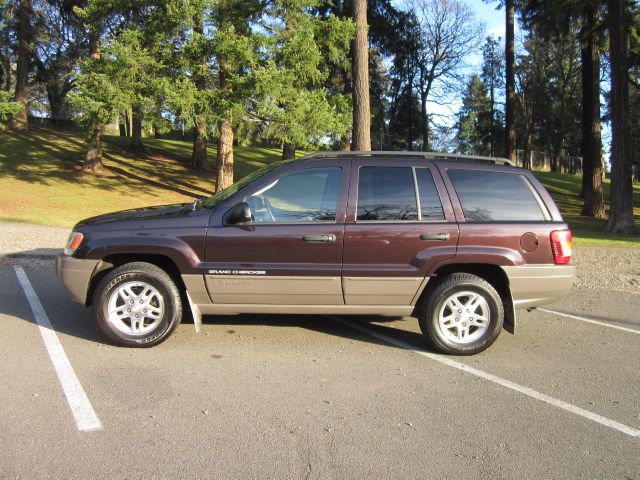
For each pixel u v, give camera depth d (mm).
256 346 5289
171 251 5020
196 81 17203
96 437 3441
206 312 5250
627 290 8758
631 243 15234
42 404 3869
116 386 4223
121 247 5023
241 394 4168
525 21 24781
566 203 29469
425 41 44125
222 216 5102
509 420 3887
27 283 7637
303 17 17297
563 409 4098
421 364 4969
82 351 4957
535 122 58031
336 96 18469
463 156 5504
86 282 5098
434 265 5094
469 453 3410
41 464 3115
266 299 5145
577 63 52312
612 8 18531
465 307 5180
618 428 3814
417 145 46781
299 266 5043
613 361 5227
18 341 5164
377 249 5074
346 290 5109
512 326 5266
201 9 16203
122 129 49438
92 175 24312
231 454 3299
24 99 32156
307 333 5766
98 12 17469
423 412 3969
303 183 5230
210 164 30375
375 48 29453
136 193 21844
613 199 18828
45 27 28828
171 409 3865
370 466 3219
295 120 16438
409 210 5176
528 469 3248
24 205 18219
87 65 16922
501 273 5246
